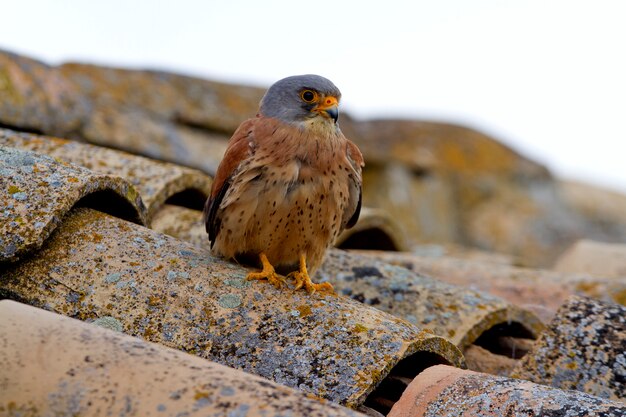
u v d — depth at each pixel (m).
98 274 6.62
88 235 6.92
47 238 6.74
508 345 8.42
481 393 5.53
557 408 5.25
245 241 8.27
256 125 8.37
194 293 6.65
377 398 6.61
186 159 13.50
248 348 6.23
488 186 20.77
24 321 4.94
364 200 18.42
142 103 14.59
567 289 9.84
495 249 19.56
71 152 9.27
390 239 11.80
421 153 20.41
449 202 20.11
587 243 13.05
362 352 6.16
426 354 6.62
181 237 9.01
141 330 6.30
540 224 20.27
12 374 4.62
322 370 6.04
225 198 8.15
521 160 22.11
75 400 4.54
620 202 22.55
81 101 12.93
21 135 9.38
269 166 8.13
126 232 7.09
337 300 6.86
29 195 6.65
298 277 7.54
